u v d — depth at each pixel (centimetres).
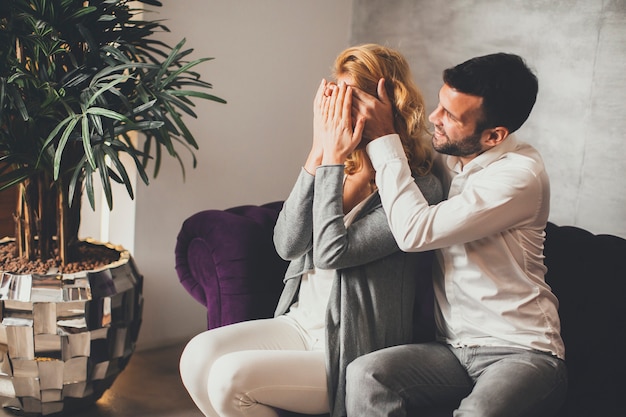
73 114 198
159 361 287
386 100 183
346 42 327
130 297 237
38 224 230
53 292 219
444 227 167
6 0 200
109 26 219
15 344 220
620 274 193
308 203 190
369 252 179
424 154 190
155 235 287
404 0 301
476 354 174
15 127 211
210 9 282
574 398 188
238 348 187
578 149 251
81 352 225
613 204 243
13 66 203
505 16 267
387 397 164
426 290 210
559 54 254
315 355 183
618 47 237
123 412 245
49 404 230
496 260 173
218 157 297
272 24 301
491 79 167
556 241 206
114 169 281
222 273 213
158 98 213
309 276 199
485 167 177
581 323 194
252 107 303
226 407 172
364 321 181
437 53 290
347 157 194
